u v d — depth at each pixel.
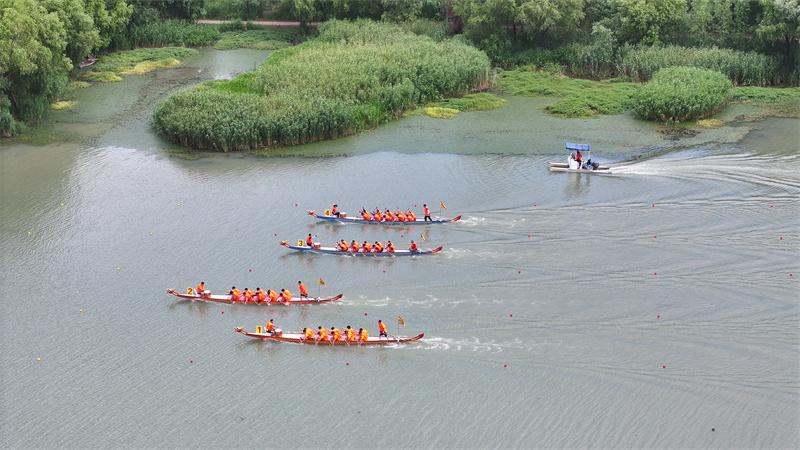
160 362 55.72
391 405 50.72
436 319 59.00
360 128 98.50
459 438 47.75
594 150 90.62
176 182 84.12
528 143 93.31
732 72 111.69
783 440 46.31
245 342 57.81
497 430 48.22
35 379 54.12
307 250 69.44
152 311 61.72
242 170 86.94
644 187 79.06
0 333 58.91
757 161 84.81
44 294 63.88
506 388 51.53
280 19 154.00
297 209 77.38
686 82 102.56
